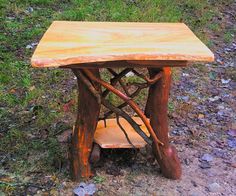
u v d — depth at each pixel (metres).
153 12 6.15
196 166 3.25
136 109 2.82
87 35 2.87
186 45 2.67
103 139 3.06
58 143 3.44
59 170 3.12
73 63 2.42
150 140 2.98
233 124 3.91
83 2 6.34
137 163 3.21
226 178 3.13
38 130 3.63
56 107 3.99
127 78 4.43
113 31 2.98
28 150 3.36
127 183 3.01
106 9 6.14
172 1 6.78
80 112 2.90
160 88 2.87
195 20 6.32
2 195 2.89
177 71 4.88
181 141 3.59
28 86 4.33
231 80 4.82
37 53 2.47
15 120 3.78
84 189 2.92
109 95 4.05
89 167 3.02
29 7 6.13
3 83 4.36
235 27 6.39
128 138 2.99
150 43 2.69
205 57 2.50
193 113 4.07
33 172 3.11
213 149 3.50
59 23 3.16
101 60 2.44
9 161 3.23
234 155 3.43
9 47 5.07
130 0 6.55
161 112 2.92
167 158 3.02
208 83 4.71
